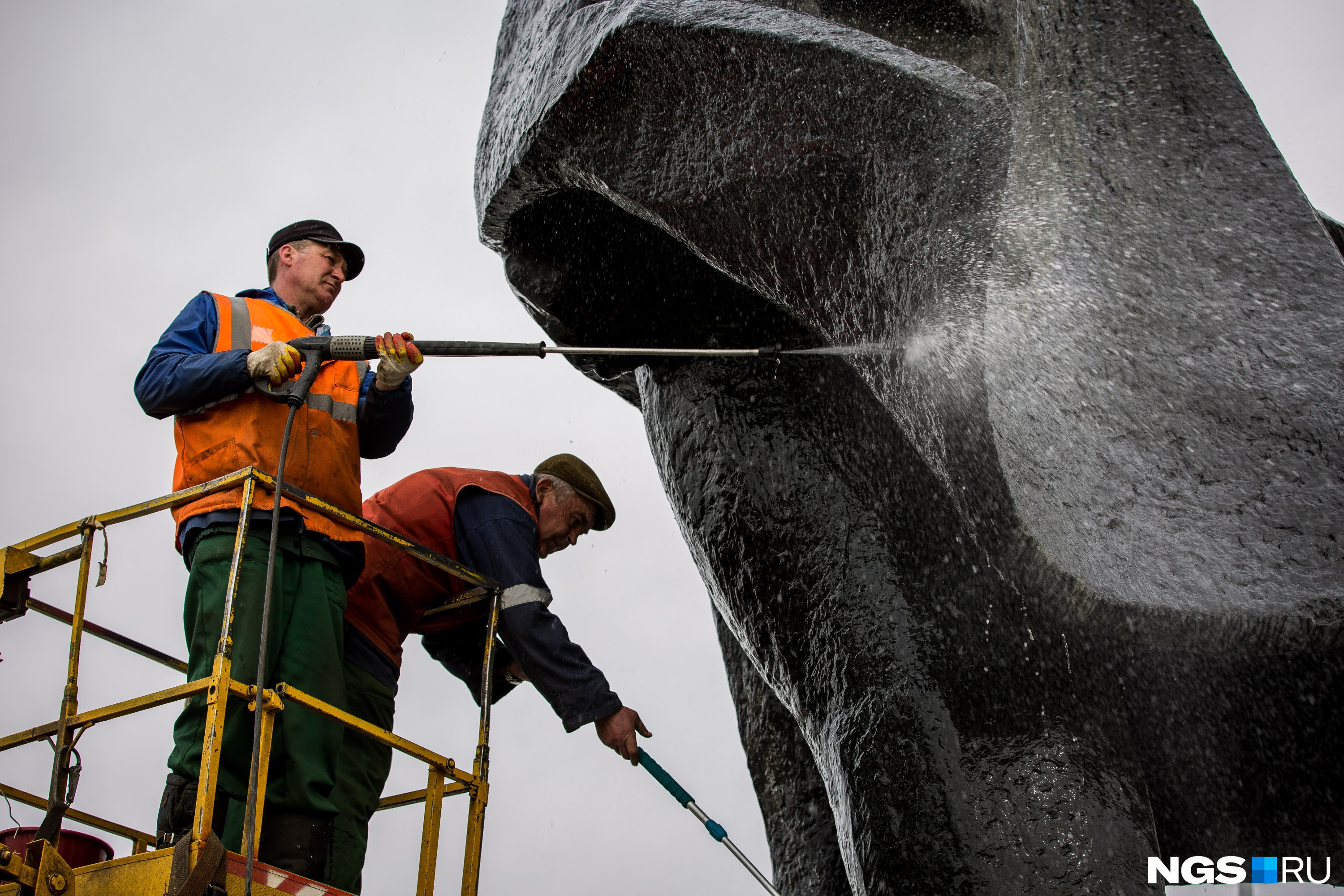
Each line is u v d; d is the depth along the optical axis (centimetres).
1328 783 382
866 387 424
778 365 450
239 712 325
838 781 388
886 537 406
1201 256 367
